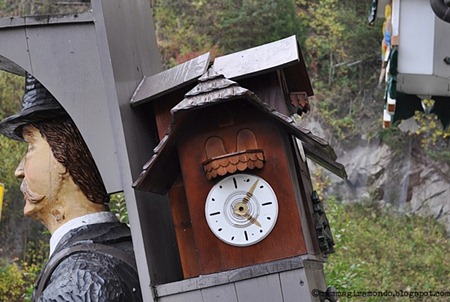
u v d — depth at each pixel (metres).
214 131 4.26
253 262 4.17
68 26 4.34
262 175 4.23
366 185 20.77
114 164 4.27
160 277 4.35
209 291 4.11
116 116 4.28
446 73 8.72
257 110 4.23
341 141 21.31
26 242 17.22
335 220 12.62
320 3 22.09
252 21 20.88
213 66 4.48
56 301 4.10
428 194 20.53
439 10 6.23
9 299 15.67
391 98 8.75
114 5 4.53
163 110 4.46
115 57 4.36
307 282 4.06
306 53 21.98
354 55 21.89
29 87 4.65
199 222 4.23
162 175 4.31
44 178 4.54
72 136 4.57
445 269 18.66
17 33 4.36
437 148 20.84
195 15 21.22
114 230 4.53
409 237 19.66
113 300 4.14
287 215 4.19
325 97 21.72
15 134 4.84
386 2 9.52
